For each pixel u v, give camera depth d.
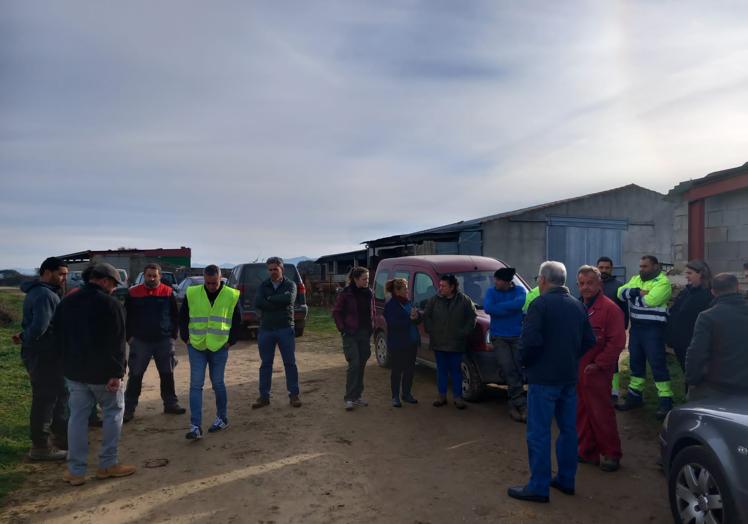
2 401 7.09
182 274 30.08
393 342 7.12
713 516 3.42
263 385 7.16
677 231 9.20
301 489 4.55
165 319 6.78
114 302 4.67
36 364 5.10
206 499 4.36
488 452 5.43
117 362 4.66
